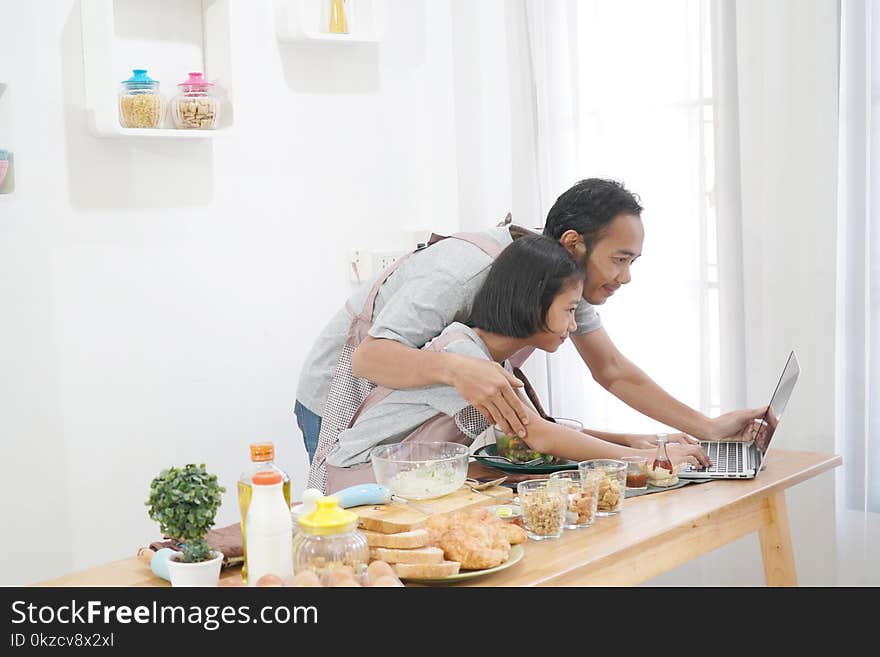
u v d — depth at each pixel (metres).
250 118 2.93
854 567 2.43
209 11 2.81
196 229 2.85
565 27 2.95
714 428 2.30
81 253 2.66
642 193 2.80
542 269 1.90
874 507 2.41
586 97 2.92
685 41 2.66
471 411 1.97
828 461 2.13
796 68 2.38
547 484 1.70
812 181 2.38
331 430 2.25
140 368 2.78
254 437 3.00
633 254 2.09
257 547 1.42
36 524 2.64
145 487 2.80
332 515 1.40
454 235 2.16
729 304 2.59
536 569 1.52
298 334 3.08
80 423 2.69
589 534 1.68
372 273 3.20
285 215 3.02
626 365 2.39
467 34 3.17
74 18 2.61
